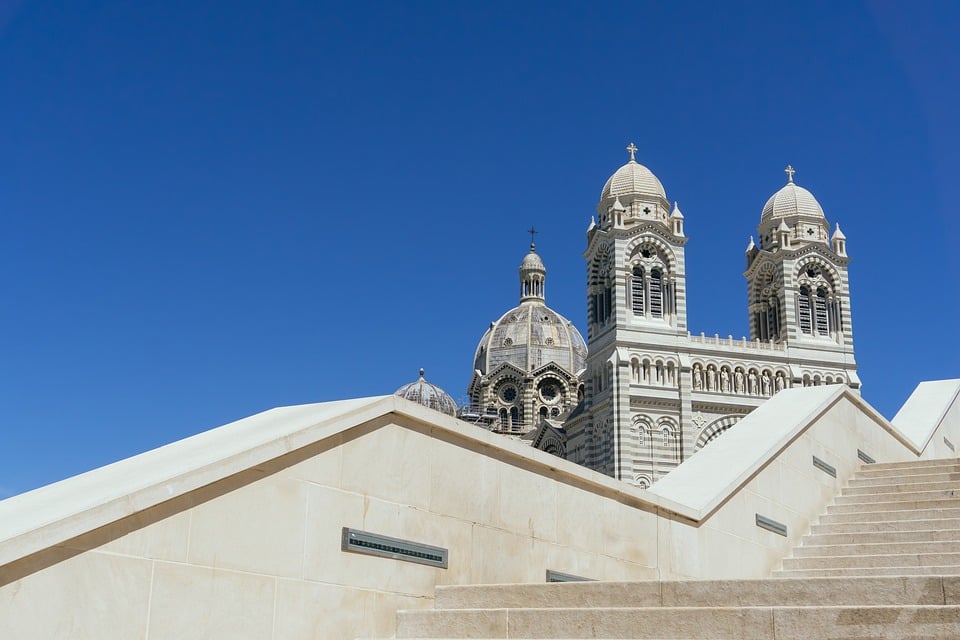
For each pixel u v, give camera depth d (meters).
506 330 153.88
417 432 14.58
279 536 12.23
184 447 13.68
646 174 104.56
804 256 103.19
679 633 11.52
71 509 10.12
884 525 20.95
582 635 12.04
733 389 97.06
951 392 34.84
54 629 9.64
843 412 26.19
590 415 99.56
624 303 97.19
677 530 19.20
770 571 21.09
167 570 10.84
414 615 13.38
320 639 12.56
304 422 13.28
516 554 15.91
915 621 10.30
